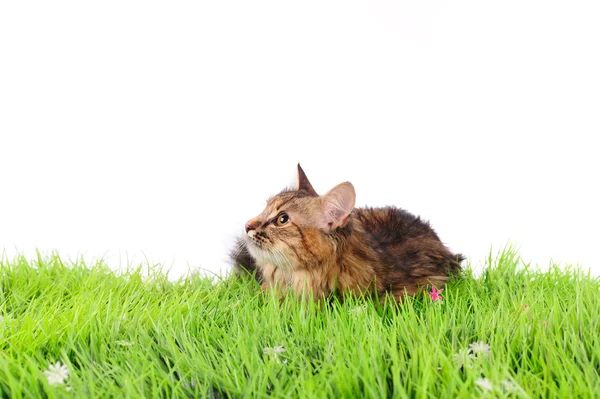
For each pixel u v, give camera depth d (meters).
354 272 1.10
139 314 1.04
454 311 1.01
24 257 1.25
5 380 0.86
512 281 1.20
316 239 1.08
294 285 1.10
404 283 1.14
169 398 0.86
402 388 0.81
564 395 0.82
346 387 0.84
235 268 1.25
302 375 0.85
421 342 0.91
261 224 1.09
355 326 0.99
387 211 1.29
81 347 0.92
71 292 1.16
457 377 0.82
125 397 0.84
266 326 1.00
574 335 0.91
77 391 0.84
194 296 1.11
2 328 0.96
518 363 0.90
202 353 0.94
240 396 0.85
